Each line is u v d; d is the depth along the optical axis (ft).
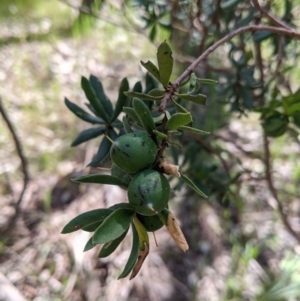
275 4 0.79
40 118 1.49
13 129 0.99
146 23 0.86
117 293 1.06
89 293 1.06
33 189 1.31
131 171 0.36
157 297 1.07
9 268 1.11
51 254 1.14
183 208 1.24
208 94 1.20
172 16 0.83
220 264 1.13
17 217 1.14
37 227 1.21
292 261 1.09
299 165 1.30
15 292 1.01
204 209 1.23
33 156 1.38
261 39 0.71
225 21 0.79
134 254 0.36
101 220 0.38
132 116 0.40
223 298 1.05
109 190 1.29
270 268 1.12
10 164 1.36
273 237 1.17
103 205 1.26
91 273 1.09
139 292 1.07
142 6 0.86
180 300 1.07
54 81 1.65
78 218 0.38
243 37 0.75
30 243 1.17
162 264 1.13
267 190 1.21
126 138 0.36
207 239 1.19
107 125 0.60
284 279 1.04
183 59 0.94
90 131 0.60
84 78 0.58
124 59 1.74
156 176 0.34
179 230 0.36
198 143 0.86
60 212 1.26
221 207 1.24
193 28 0.85
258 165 1.26
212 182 0.84
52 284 1.08
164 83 0.40
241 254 1.12
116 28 1.83
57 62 1.73
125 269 0.36
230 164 1.22
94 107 0.60
